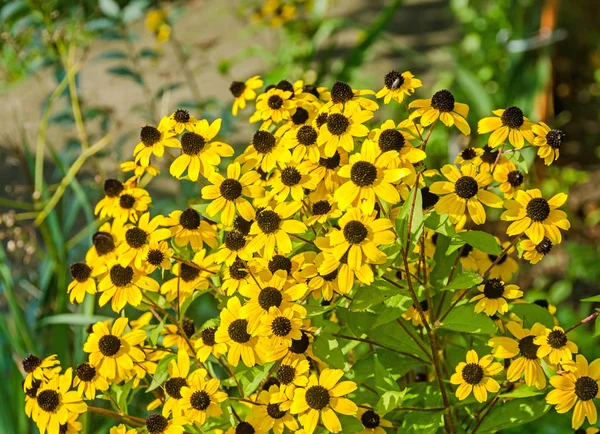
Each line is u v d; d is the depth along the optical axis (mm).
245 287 1214
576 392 1195
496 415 1253
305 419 1191
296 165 1245
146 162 1259
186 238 1252
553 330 1204
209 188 1235
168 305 1293
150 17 2051
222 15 3512
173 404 1225
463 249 1302
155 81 2965
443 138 2119
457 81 2494
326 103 1281
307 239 1248
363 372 1259
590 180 2332
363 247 1184
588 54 2631
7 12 1684
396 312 1222
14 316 1597
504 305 1221
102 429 1502
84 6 1942
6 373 1574
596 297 1191
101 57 1808
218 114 1850
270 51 2771
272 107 1282
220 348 1225
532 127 1237
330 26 2191
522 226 1208
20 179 2404
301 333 1210
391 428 1303
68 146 1840
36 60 1796
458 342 1346
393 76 1252
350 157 1209
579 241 2109
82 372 1237
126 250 1247
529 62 2299
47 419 1229
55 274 1656
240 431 1213
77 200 1755
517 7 2398
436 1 3613
